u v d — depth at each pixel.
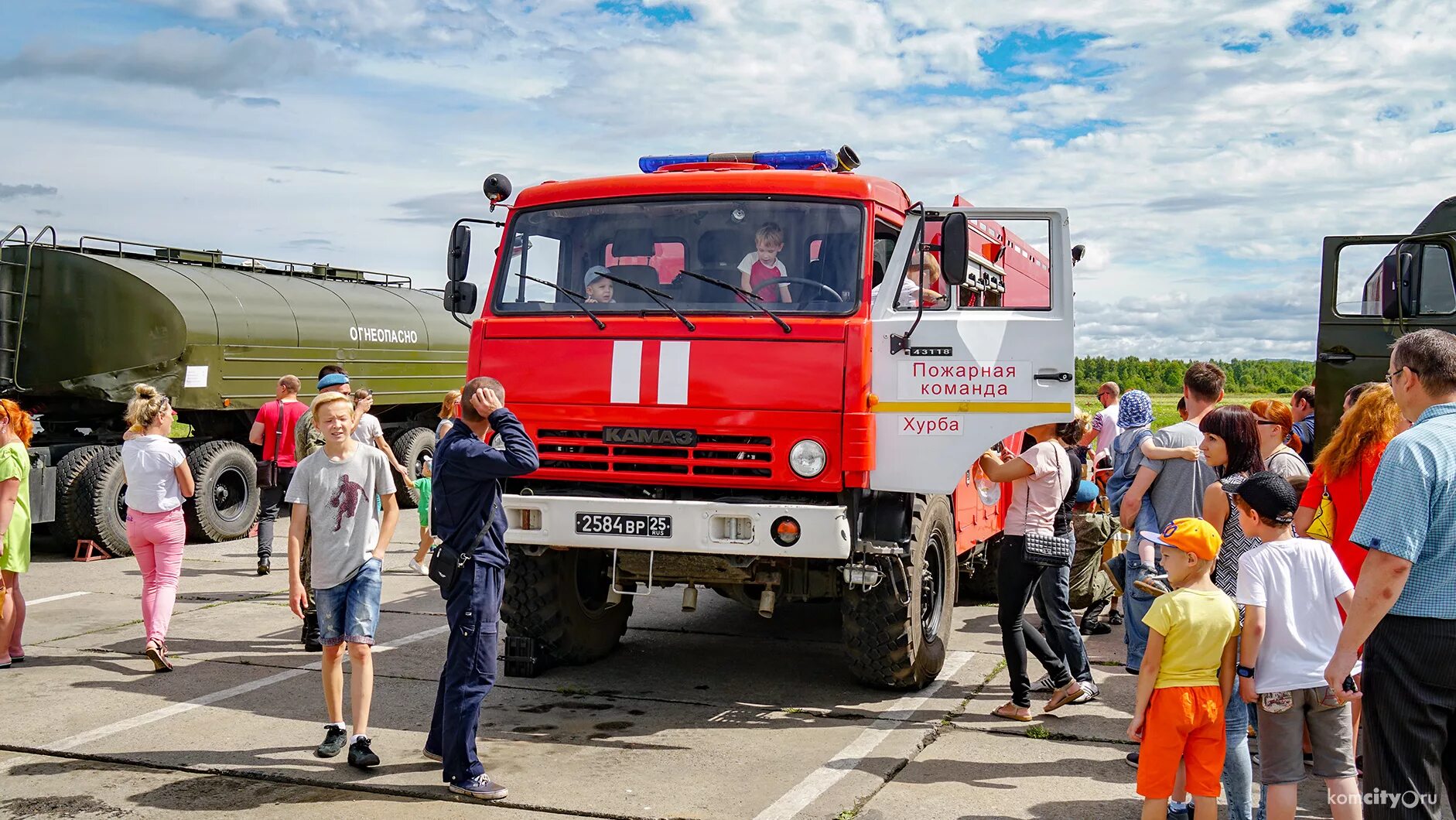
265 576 11.34
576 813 5.14
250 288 14.42
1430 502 3.84
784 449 6.46
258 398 14.12
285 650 8.18
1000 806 5.23
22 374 13.09
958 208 6.37
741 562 6.73
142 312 12.94
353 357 15.80
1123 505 6.68
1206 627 4.42
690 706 6.90
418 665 7.82
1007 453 9.16
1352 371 8.89
